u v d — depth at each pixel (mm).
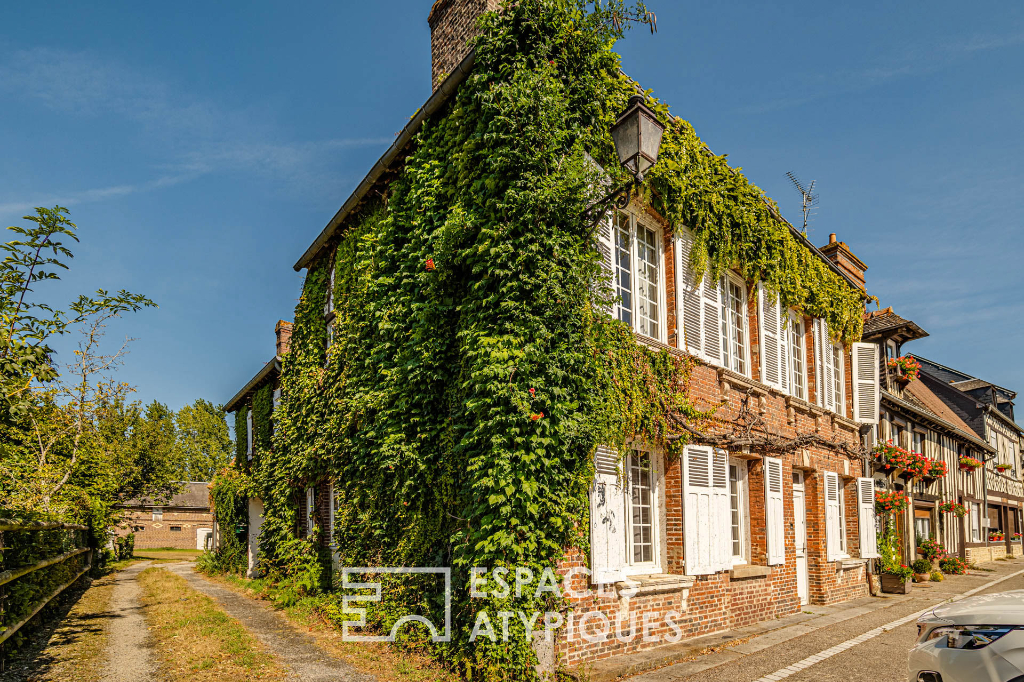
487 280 7023
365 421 9250
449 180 8062
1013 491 36875
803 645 8547
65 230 7863
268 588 13141
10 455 12281
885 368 19250
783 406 11805
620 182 7980
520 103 7113
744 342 11156
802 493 12562
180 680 6488
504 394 6449
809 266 13359
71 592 13672
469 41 7680
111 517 20484
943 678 4301
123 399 15484
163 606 11672
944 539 23250
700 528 8695
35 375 8047
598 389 7141
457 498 7238
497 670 6113
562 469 6598
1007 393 40500
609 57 8133
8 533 7621
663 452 8648
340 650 7824
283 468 13773
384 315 8734
